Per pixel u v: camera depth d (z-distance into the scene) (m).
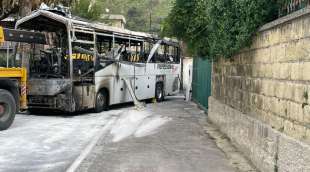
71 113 18.50
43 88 16.98
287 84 7.22
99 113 18.78
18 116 17.08
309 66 6.27
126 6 63.09
